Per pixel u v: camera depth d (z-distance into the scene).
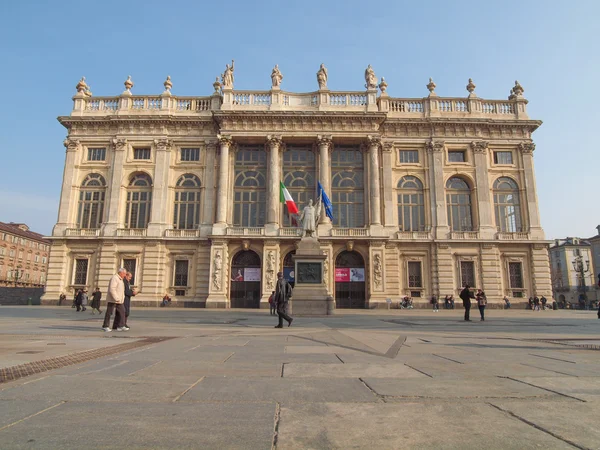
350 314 30.22
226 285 41.12
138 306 40.97
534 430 3.69
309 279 25.22
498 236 43.22
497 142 45.59
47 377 5.85
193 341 10.91
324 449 3.27
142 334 12.80
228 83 44.81
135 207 44.19
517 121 45.28
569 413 4.21
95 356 7.93
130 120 44.62
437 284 42.06
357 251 42.12
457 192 45.00
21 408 4.27
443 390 5.23
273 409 4.36
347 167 44.88
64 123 45.25
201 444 3.35
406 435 3.58
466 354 8.68
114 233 42.50
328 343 10.65
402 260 43.00
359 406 4.48
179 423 3.87
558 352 9.03
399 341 11.26
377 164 43.25
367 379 5.92
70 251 42.91
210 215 43.31
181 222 43.88
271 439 3.47
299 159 45.28
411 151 45.69
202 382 5.66
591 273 90.81
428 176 44.78
